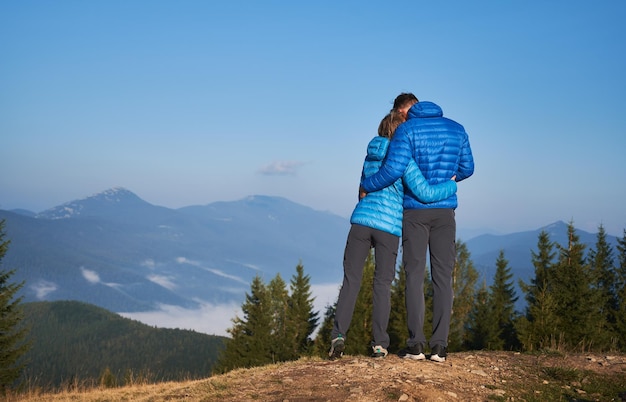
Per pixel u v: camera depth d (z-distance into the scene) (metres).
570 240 33.78
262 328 52.34
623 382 5.75
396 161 5.58
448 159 5.75
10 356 26.94
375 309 6.14
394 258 6.03
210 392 5.78
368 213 5.93
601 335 19.81
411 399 4.89
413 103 6.08
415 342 6.07
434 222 5.85
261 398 5.18
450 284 5.97
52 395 11.62
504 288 45.31
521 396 5.21
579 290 20.36
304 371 5.98
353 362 6.09
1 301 28.09
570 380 5.82
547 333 19.72
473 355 6.80
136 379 12.76
